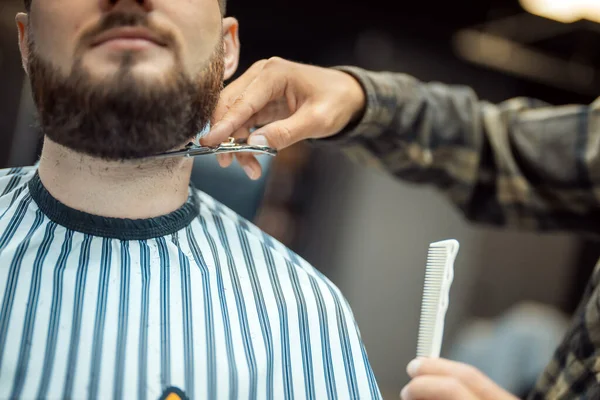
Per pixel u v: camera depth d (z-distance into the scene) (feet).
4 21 6.53
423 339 2.31
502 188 3.43
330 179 10.18
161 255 2.20
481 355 7.46
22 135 6.48
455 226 10.82
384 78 3.07
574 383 2.54
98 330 1.94
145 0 1.87
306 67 2.66
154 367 1.92
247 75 2.53
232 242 2.45
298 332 2.25
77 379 1.83
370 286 10.42
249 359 2.07
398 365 10.63
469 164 3.38
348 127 2.89
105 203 2.17
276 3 8.63
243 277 2.32
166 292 2.11
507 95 10.45
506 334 7.06
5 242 2.08
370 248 10.39
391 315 10.56
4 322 1.89
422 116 3.26
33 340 1.88
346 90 2.73
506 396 2.19
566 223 3.43
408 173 3.43
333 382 2.22
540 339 6.85
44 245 2.09
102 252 2.13
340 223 10.25
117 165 2.09
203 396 1.93
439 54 9.73
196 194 2.55
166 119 1.92
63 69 1.87
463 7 8.79
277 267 2.43
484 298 11.13
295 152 9.95
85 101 1.85
